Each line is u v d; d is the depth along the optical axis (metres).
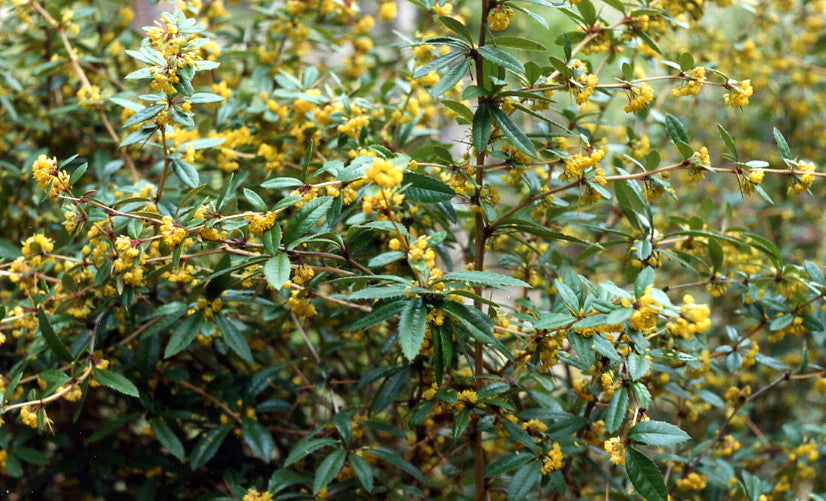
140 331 1.30
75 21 1.61
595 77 1.14
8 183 1.53
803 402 2.03
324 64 1.63
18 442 1.34
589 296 1.08
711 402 1.38
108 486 1.54
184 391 1.34
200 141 1.21
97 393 1.55
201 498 1.31
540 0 1.14
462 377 1.15
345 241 1.12
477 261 1.19
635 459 1.04
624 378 1.08
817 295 1.26
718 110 2.28
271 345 1.51
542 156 1.29
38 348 1.24
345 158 1.44
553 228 1.40
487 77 1.13
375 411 1.19
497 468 1.16
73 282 1.21
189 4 1.30
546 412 1.23
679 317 0.98
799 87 2.05
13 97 1.59
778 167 2.11
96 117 1.52
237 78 1.58
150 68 1.11
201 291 1.19
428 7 1.20
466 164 1.20
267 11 1.51
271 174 1.38
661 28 1.37
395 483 1.31
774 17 1.76
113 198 1.36
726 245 1.54
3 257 1.33
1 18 1.68
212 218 1.09
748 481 1.31
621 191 1.28
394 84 1.43
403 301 1.05
